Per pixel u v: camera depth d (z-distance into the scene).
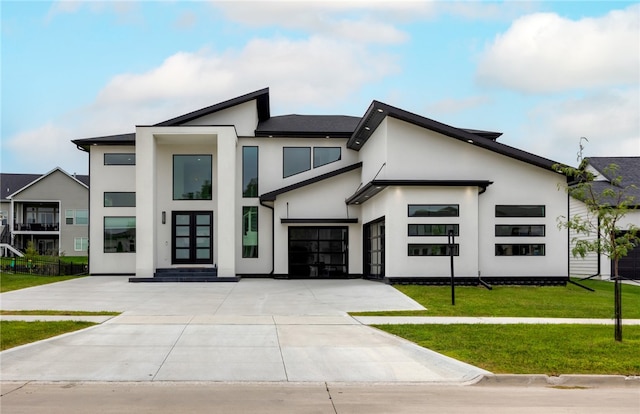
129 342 10.82
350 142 24.98
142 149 23.36
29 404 6.98
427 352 9.96
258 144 26.30
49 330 11.72
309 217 25.02
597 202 12.66
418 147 20.83
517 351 9.95
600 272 25.31
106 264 26.38
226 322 13.02
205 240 25.89
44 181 51.00
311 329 12.22
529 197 21.05
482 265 20.72
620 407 7.12
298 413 6.70
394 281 20.22
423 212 20.36
